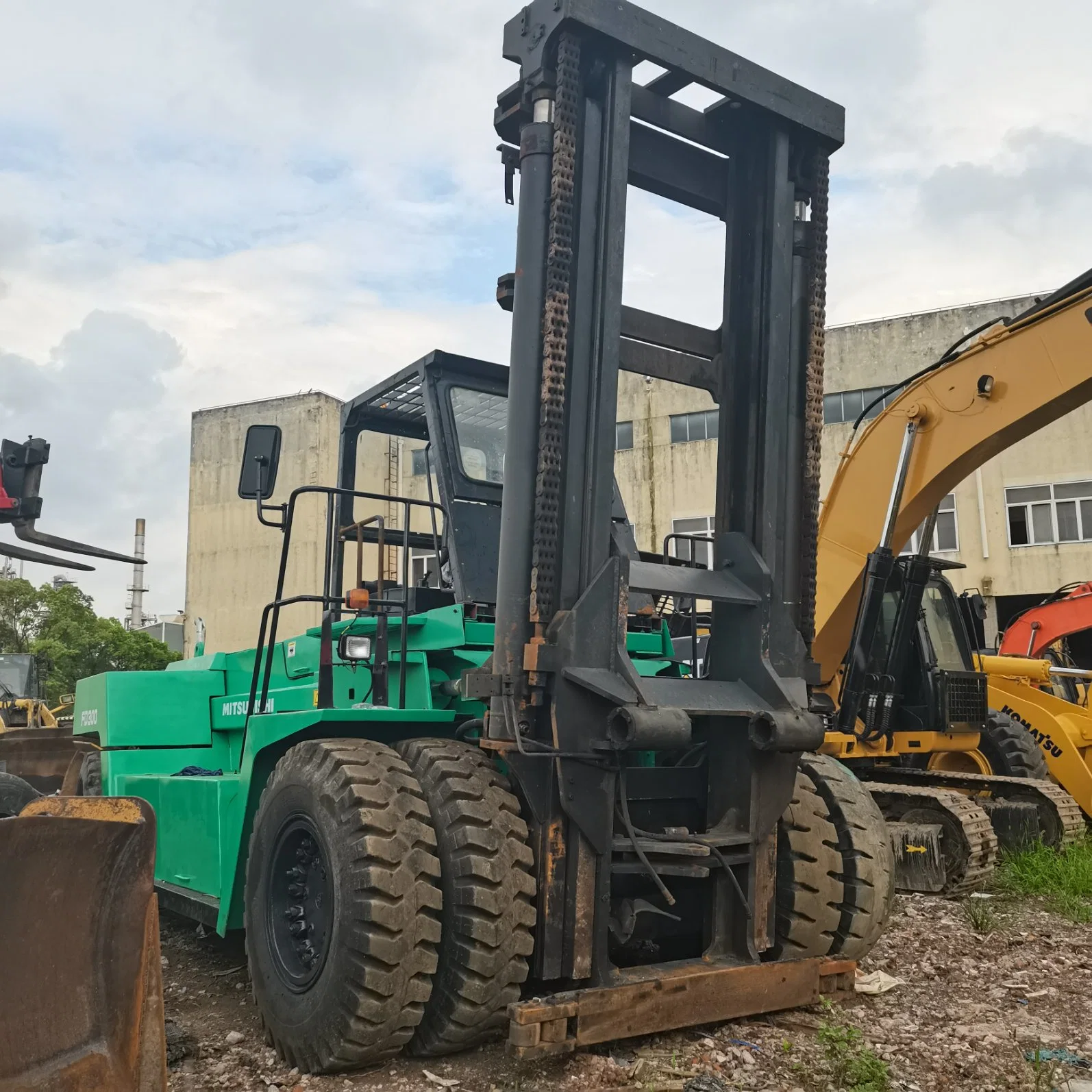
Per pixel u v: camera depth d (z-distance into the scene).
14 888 2.59
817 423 4.68
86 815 2.82
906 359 22.94
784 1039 4.15
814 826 4.57
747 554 4.45
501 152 4.37
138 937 2.71
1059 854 8.36
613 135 4.10
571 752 3.82
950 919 6.68
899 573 8.88
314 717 4.30
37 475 3.34
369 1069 3.88
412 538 5.71
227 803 4.87
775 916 4.36
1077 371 7.53
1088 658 16.64
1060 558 22.17
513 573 3.95
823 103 4.70
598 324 4.06
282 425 29.16
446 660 4.92
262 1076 3.90
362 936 3.71
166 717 6.38
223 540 30.06
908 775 9.26
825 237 4.75
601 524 4.02
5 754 10.99
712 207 4.83
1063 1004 4.84
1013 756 9.41
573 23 4.01
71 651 28.23
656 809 4.38
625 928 4.09
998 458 22.83
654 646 5.45
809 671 4.50
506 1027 3.93
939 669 9.04
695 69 4.29
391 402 6.01
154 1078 2.71
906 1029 4.38
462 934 3.78
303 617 26.95
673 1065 3.85
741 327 4.70
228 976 5.29
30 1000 2.59
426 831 3.89
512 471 4.00
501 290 4.37
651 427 24.78
